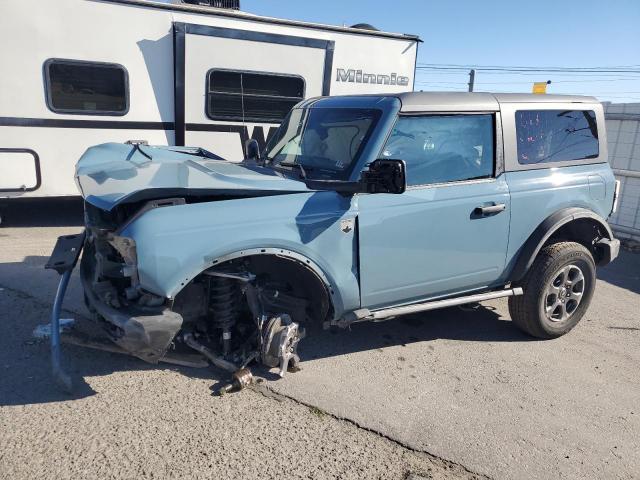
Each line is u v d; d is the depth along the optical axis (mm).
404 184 3406
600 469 3201
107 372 3883
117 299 3506
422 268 4098
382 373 4113
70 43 7164
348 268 3811
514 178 4445
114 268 3652
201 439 3211
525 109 4555
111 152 4879
